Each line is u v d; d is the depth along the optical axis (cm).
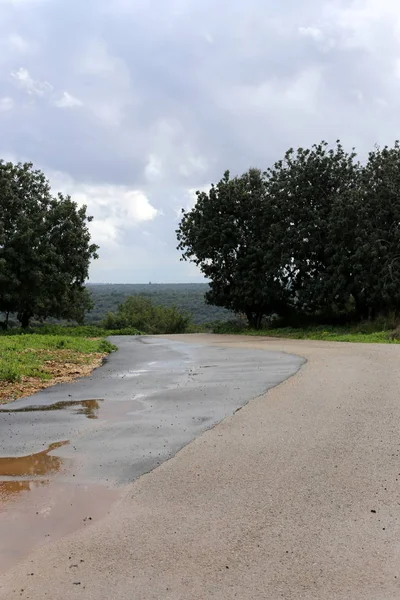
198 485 469
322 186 2966
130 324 5284
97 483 489
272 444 577
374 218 2639
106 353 1797
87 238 3334
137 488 470
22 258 2989
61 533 388
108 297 9769
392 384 898
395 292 2478
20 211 3164
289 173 3045
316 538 366
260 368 1190
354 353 1412
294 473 488
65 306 3609
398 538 363
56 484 490
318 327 2884
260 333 2966
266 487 458
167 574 327
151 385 1023
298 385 927
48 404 860
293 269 3086
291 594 303
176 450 575
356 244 2597
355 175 2936
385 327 2398
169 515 411
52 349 1730
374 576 318
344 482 464
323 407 743
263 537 370
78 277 3353
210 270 3422
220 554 348
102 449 594
